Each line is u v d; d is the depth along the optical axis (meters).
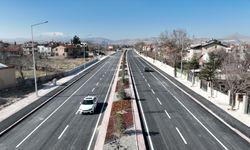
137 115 27.94
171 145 20.61
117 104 32.62
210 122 26.48
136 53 194.38
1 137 22.61
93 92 42.03
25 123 26.33
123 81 50.09
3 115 28.91
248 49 64.12
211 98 37.50
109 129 23.59
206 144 20.86
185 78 57.19
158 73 68.62
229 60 45.53
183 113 29.83
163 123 26.14
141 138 21.53
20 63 80.44
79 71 72.81
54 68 78.56
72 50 136.88
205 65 54.19
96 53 166.12
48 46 143.75
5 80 43.19
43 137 22.47
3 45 136.25
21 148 20.31
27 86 46.28
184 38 101.94
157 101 35.84
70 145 20.64
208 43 96.25
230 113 29.66
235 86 36.94
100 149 19.55
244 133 23.36
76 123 26.06
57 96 39.06
